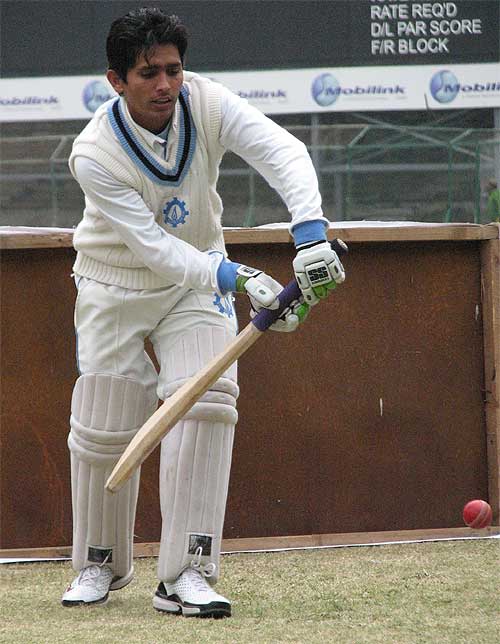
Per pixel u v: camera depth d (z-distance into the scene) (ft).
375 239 53.31
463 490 55.31
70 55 191.72
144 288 41.22
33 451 53.57
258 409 53.98
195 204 40.68
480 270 54.95
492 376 54.75
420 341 54.75
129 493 43.42
